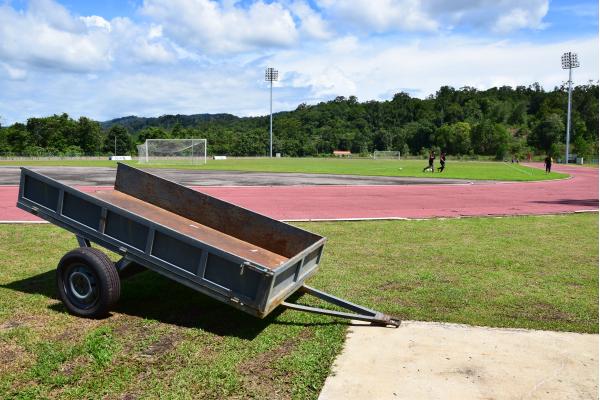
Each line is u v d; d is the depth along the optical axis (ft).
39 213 19.51
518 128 528.22
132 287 21.27
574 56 286.66
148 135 401.29
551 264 27.27
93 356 14.48
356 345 15.79
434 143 471.21
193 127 499.51
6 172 112.16
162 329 16.76
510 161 326.24
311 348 15.47
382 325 17.54
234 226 21.76
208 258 16.42
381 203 57.06
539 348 15.74
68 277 17.93
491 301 20.70
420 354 15.15
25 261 25.25
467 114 572.10
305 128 518.78
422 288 22.35
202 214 22.48
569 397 12.80
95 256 17.17
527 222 42.68
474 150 448.24
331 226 38.65
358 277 23.97
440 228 38.58
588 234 36.76
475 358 14.92
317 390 12.87
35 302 19.03
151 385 12.92
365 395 12.64
